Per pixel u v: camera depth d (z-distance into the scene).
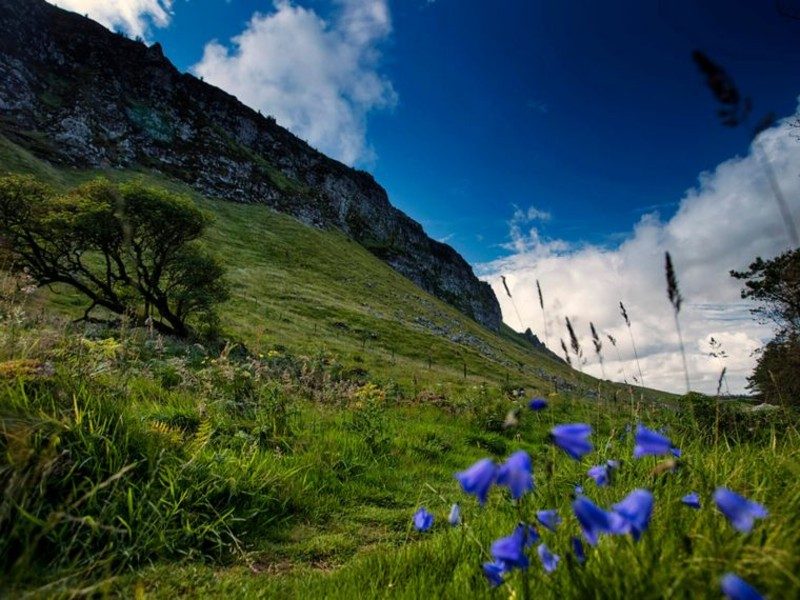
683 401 4.95
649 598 1.43
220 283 32.22
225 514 4.27
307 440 7.09
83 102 93.69
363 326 65.75
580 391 4.59
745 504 1.09
